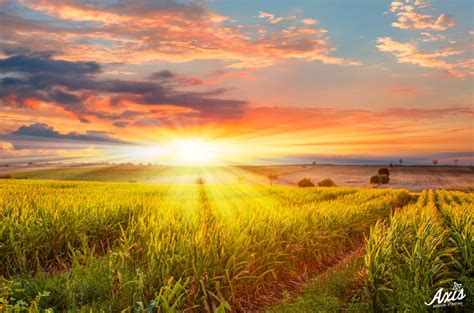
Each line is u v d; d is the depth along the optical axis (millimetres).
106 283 8508
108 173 128750
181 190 41688
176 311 7336
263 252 11195
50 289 8227
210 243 9547
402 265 10312
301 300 9227
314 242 14492
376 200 31266
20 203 16562
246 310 9484
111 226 15180
